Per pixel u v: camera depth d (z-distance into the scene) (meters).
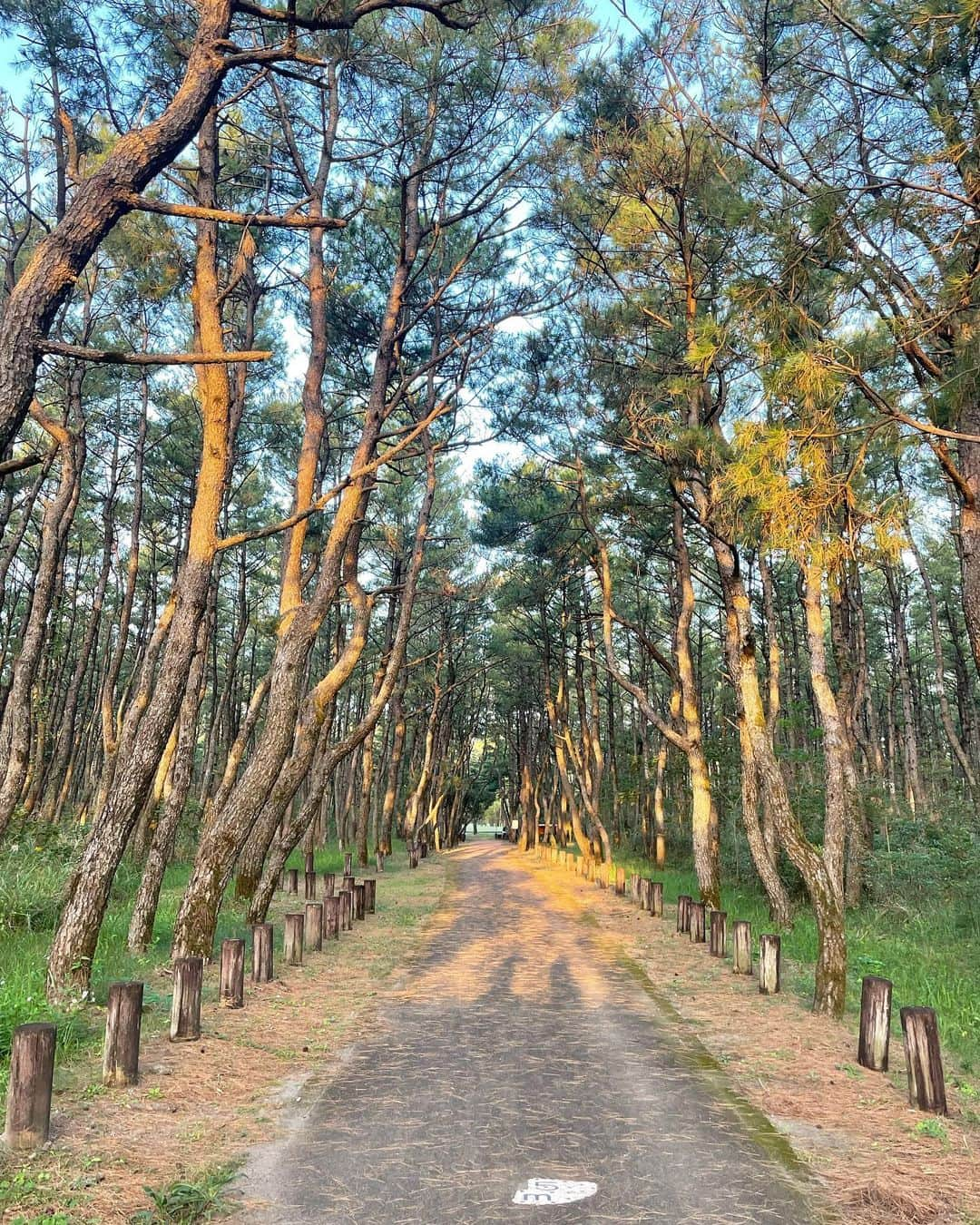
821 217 6.85
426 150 14.98
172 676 8.79
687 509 12.41
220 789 18.42
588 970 10.76
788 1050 7.00
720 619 28.41
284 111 14.34
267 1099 5.64
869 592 36.97
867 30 7.11
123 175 4.83
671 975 10.47
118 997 5.75
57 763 31.11
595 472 18.64
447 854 46.16
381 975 10.22
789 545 6.70
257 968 9.50
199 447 23.83
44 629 15.17
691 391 13.26
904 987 9.51
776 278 7.42
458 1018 8.06
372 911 16.64
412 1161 4.62
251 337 17.16
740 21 9.02
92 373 21.23
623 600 34.34
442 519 33.84
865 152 7.61
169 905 14.13
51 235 4.71
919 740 39.00
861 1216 4.00
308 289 16.23
